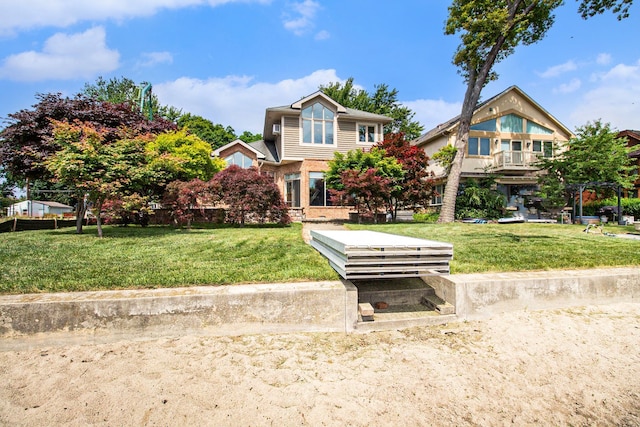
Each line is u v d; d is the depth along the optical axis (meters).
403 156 16.06
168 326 3.44
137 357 3.07
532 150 21.02
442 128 21.42
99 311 3.30
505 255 6.20
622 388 2.91
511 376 3.02
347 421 2.38
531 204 20.61
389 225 13.61
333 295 3.80
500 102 20.48
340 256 4.39
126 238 8.70
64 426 2.24
